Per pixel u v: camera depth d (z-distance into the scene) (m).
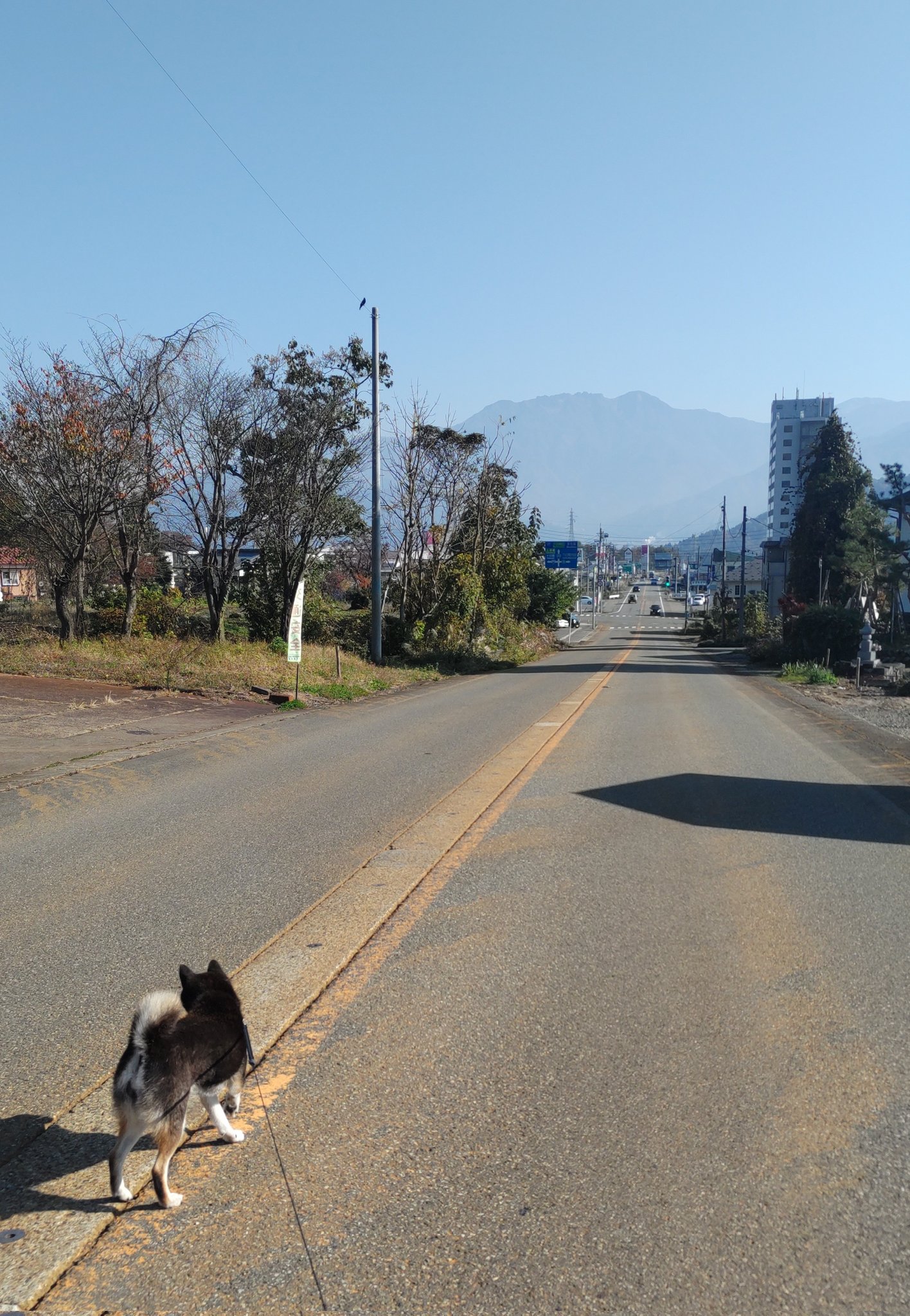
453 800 9.98
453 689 25.81
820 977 5.28
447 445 40.31
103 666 21.27
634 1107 3.89
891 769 11.98
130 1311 2.80
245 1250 3.06
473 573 42.00
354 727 16.41
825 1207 3.25
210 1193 3.35
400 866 7.44
